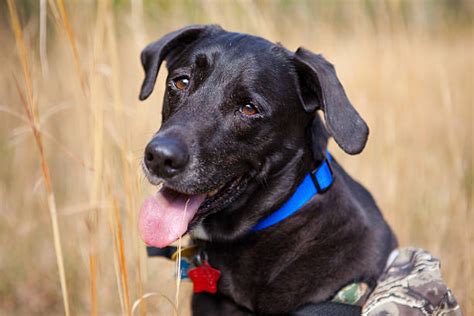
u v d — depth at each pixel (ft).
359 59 18.74
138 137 12.42
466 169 17.69
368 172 16.52
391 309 8.40
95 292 9.75
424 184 16.97
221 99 9.17
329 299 9.42
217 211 9.48
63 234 15.35
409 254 9.64
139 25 13.82
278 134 9.46
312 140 9.88
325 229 9.60
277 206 9.64
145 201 8.97
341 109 8.96
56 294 14.25
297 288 9.53
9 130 17.44
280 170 9.63
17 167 16.80
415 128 18.67
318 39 19.17
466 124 21.77
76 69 10.13
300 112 9.73
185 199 9.04
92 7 12.83
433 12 22.25
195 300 10.22
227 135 9.11
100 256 13.34
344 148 8.82
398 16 17.78
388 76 17.85
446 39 24.20
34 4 16.38
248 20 16.35
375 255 9.74
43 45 9.65
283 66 9.62
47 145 16.83
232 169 9.23
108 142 12.04
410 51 18.30
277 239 9.66
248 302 9.79
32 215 15.69
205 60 9.49
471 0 25.90
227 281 9.85
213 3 16.12
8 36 15.48
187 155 8.63
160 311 13.04
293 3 19.30
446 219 15.46
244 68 9.30
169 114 9.75
